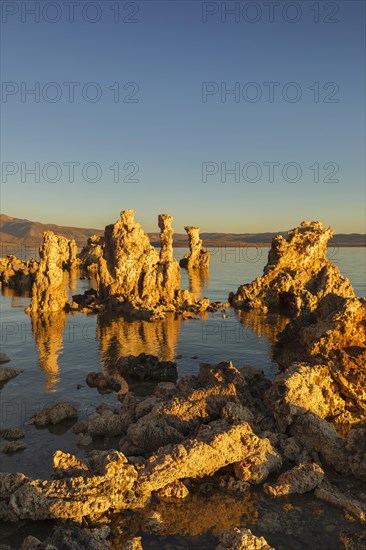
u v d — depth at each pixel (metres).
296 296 64.88
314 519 16.62
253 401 25.64
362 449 19.92
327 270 69.94
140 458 20.42
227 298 80.06
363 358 26.62
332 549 15.04
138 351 42.03
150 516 16.52
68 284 100.00
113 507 17.14
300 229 73.56
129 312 63.16
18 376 34.41
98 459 18.42
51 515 16.38
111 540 15.52
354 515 16.86
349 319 27.70
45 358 39.53
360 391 26.03
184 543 15.30
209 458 19.22
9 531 16.09
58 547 14.02
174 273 72.25
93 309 65.44
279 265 70.12
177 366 37.16
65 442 23.38
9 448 22.22
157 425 22.36
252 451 19.78
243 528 15.91
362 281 98.88
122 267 69.69
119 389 31.67
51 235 64.00
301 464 19.23
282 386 23.98
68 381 33.34
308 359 28.30
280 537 15.62
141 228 72.94
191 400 23.78
